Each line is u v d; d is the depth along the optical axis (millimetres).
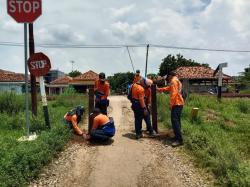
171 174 7867
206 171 7969
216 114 17062
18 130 11781
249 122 14664
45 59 10320
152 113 11414
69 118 11141
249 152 9867
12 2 9859
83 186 7172
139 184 7320
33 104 13281
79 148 9648
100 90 11562
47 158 8188
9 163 6992
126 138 10938
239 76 61188
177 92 10117
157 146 10016
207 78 47469
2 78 44438
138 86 10797
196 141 9836
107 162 8547
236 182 6750
